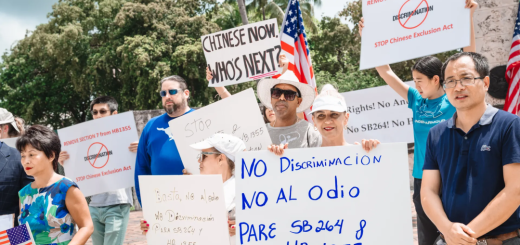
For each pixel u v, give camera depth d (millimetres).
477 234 2309
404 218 2477
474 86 2422
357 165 2547
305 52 5070
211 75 4633
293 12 5062
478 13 5957
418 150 3789
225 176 2961
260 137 3381
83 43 28250
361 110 5039
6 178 3598
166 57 25188
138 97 25281
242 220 2570
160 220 2883
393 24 3951
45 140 3021
